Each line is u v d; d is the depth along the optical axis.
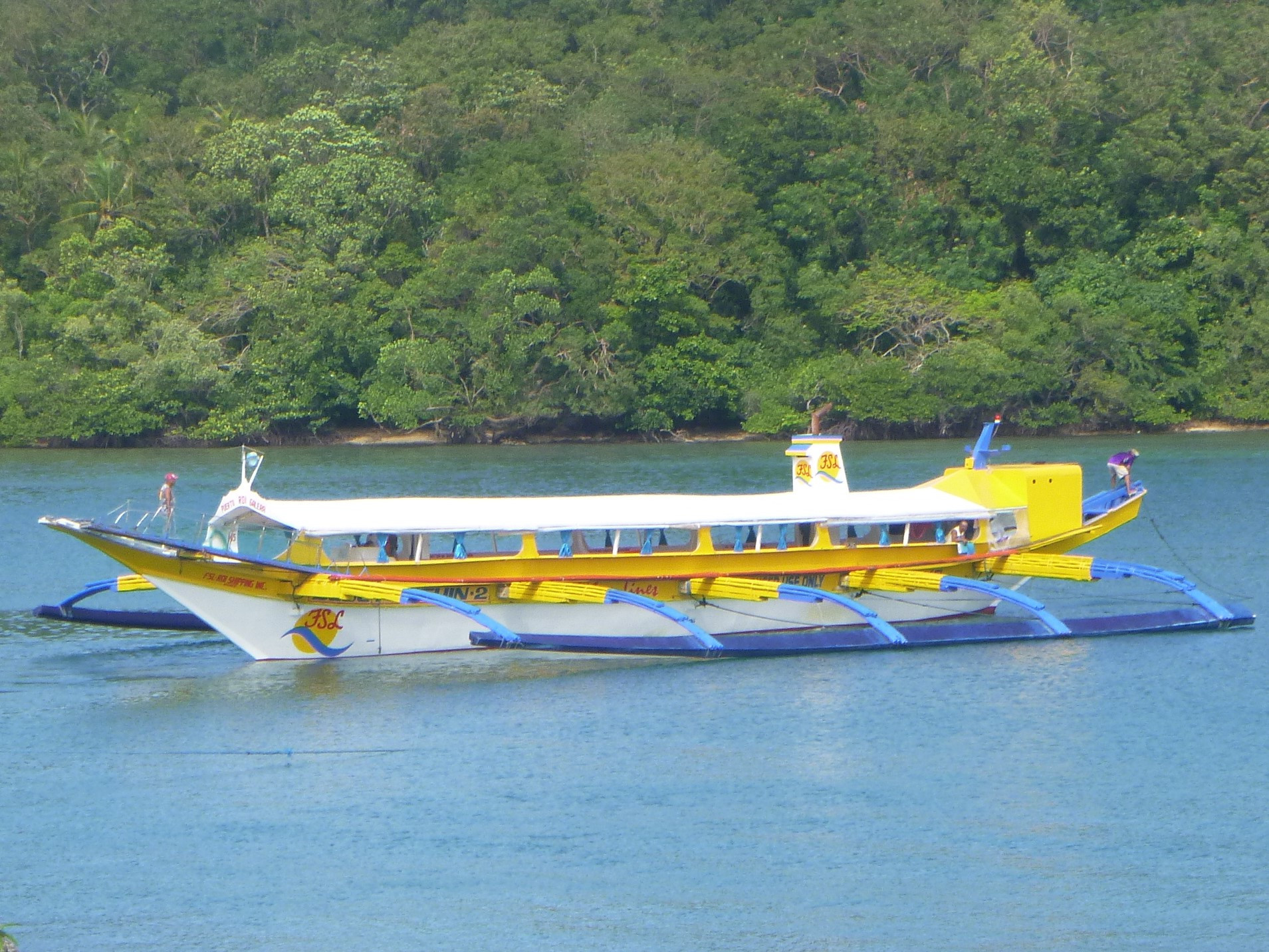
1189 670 131.00
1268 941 84.62
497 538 133.00
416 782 105.75
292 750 111.50
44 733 115.19
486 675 128.50
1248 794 103.94
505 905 88.81
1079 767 108.56
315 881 91.88
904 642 137.88
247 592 125.75
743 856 94.94
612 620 135.25
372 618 131.12
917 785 105.44
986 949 83.88
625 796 103.44
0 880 92.00
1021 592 169.88
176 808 101.75
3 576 179.12
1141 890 90.69
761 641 136.00
